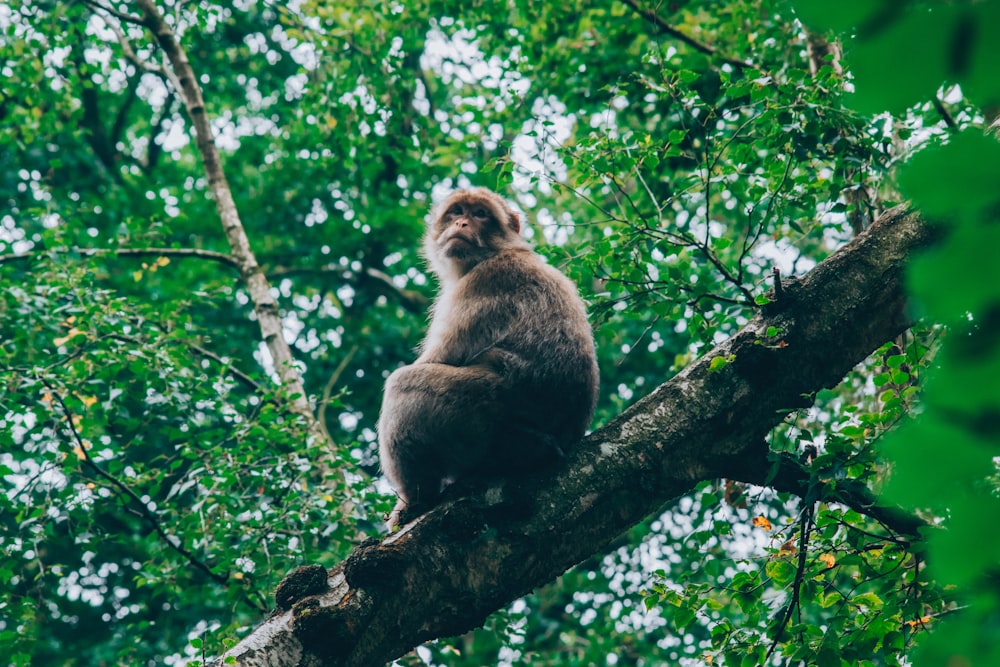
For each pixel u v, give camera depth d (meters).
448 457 5.68
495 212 7.54
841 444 4.75
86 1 10.70
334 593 4.40
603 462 4.85
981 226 1.06
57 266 9.12
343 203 16.06
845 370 5.00
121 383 7.85
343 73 10.98
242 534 7.42
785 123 6.18
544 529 4.68
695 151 7.74
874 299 4.93
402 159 11.28
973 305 1.07
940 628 1.37
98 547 7.82
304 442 8.13
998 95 1.03
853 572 6.30
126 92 17.81
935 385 1.13
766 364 4.91
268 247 15.52
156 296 13.70
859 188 6.44
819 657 4.76
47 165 15.35
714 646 5.14
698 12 11.56
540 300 6.15
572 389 5.84
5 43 11.75
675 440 4.89
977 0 1.02
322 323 16.09
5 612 7.13
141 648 11.39
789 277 5.19
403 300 16.03
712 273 6.71
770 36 8.90
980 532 1.10
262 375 9.80
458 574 4.52
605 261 6.31
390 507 7.49
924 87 1.06
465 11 10.82
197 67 15.45
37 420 7.64
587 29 10.41
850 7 1.08
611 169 6.41
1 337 9.74
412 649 4.54
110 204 14.81
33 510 7.60
